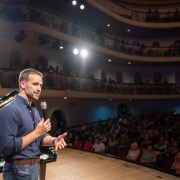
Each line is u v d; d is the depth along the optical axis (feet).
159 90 62.69
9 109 6.79
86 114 58.59
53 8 47.16
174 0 66.33
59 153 25.79
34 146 7.64
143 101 71.31
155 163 23.15
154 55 62.13
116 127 39.27
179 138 29.63
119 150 27.35
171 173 18.52
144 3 67.31
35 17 37.14
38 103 46.11
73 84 44.42
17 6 35.55
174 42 69.00
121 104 71.15
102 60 60.59
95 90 50.39
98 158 23.50
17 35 38.01
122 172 19.06
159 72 70.95
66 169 19.79
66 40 42.37
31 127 7.23
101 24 57.77
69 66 54.80
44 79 38.27
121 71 68.85
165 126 42.70
